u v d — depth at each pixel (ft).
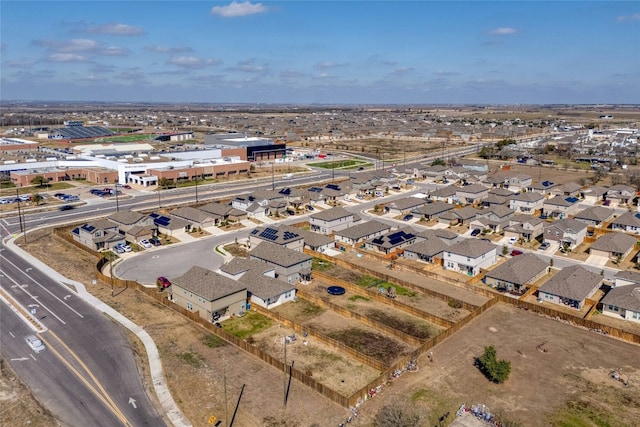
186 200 425.69
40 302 210.38
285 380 154.40
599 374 160.04
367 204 424.46
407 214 381.60
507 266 239.91
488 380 155.94
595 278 230.68
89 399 143.95
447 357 169.89
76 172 527.81
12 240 302.66
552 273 255.29
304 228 343.05
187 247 296.10
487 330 190.08
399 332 185.16
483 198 422.82
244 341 176.04
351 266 261.03
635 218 338.13
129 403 142.31
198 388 149.59
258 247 256.52
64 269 252.21
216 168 547.08
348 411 139.13
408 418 128.67
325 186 463.83
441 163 587.68
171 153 613.11
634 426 134.62
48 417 135.54
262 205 380.17
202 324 191.01
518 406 142.82
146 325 190.80
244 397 145.18
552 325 194.49
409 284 234.79
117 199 419.13
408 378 156.46
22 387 148.77
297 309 210.38
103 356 167.22
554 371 161.58
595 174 533.55
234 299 201.98
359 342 182.19
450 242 297.12
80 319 194.70
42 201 411.75
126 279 242.58
